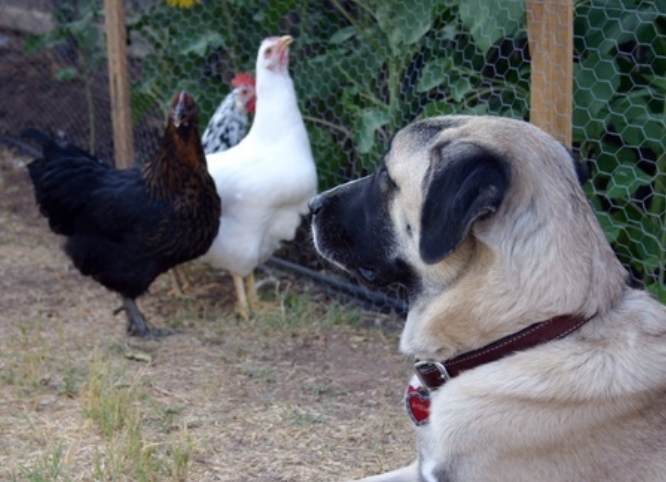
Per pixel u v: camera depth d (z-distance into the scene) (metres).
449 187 1.55
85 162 2.65
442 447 1.63
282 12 3.04
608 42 2.43
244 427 2.25
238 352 2.59
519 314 1.59
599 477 1.58
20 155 4.11
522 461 1.59
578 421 1.58
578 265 1.59
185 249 2.60
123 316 2.78
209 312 2.82
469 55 2.68
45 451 2.13
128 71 3.24
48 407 2.30
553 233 1.58
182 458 2.08
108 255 2.62
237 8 3.17
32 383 2.37
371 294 2.83
